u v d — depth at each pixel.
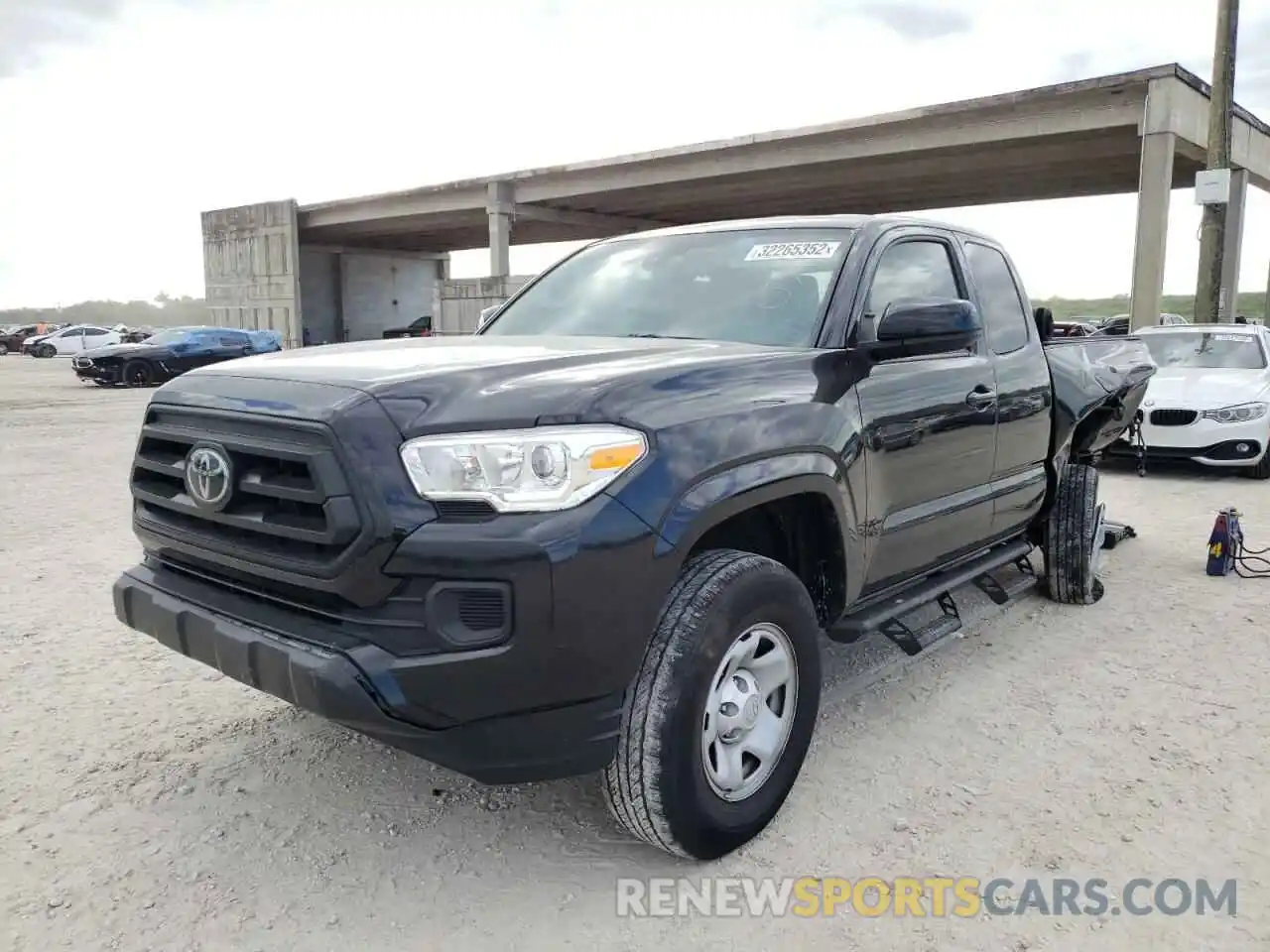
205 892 2.77
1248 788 3.41
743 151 28.94
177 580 3.05
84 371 24.20
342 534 2.46
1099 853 3.00
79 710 4.00
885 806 3.28
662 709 2.65
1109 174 28.92
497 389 2.62
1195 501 8.98
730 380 2.95
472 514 2.44
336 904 2.72
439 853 2.99
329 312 55.44
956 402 3.94
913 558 3.88
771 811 3.06
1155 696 4.24
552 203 37.09
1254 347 11.07
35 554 6.54
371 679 2.42
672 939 2.59
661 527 2.57
